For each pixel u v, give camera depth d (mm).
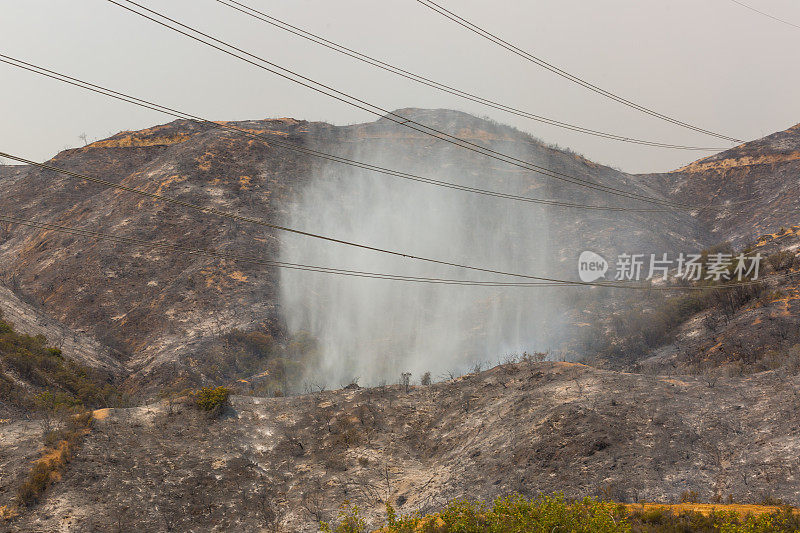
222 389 44344
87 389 59188
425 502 32312
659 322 76500
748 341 58000
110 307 103750
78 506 30938
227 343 88938
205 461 37000
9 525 28969
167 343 91250
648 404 35281
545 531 19344
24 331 74438
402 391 47688
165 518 31781
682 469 29109
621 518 20906
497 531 19844
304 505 33625
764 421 31578
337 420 42812
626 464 30125
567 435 33375
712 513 20047
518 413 38406
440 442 39562
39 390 53438
